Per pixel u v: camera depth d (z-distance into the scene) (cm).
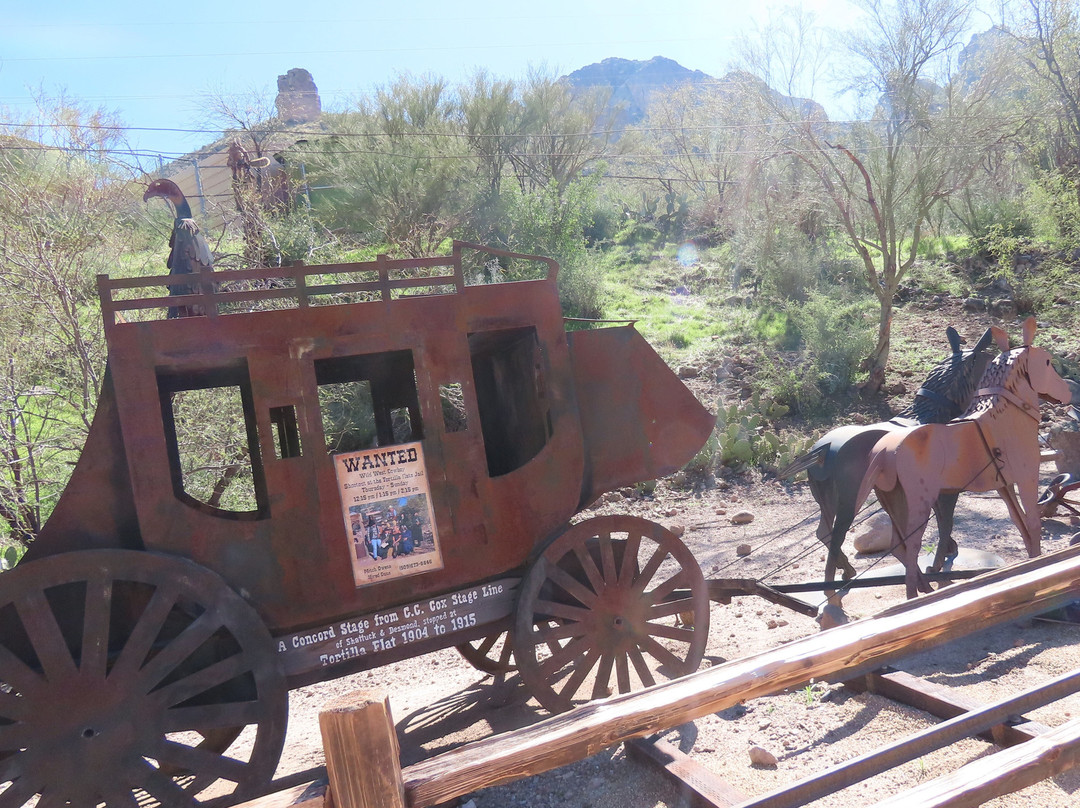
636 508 1178
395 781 213
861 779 316
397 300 418
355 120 2552
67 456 960
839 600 560
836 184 1781
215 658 387
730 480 1272
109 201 1203
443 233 2238
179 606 381
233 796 360
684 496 1216
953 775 277
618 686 472
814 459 616
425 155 2348
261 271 390
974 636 541
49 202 1024
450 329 429
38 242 919
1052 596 328
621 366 496
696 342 1958
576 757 246
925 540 820
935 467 568
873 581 559
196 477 952
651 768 421
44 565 339
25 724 335
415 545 413
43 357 944
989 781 272
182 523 367
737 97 2125
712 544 955
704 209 3180
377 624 410
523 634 435
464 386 431
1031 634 531
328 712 209
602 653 458
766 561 840
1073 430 821
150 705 349
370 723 210
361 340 407
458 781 229
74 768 339
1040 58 1891
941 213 2083
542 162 3055
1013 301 1972
